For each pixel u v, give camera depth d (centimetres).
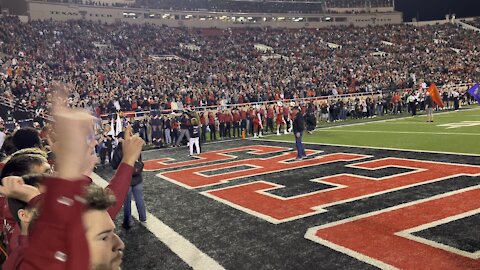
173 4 5362
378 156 1288
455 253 512
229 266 525
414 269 475
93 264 133
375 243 566
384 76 3791
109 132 1523
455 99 2828
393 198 793
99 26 4244
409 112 2955
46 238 104
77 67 3081
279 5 6038
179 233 675
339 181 977
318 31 5731
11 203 183
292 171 1142
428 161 1146
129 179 200
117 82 2866
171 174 1233
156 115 2005
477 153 1208
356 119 2805
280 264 520
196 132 1612
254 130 2259
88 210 135
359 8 6347
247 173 1162
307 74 3834
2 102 2009
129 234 689
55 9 4228
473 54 4550
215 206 830
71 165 102
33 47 3256
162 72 3394
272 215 738
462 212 675
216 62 4125
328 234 617
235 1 5816
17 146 473
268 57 4581
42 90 2331
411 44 5147
